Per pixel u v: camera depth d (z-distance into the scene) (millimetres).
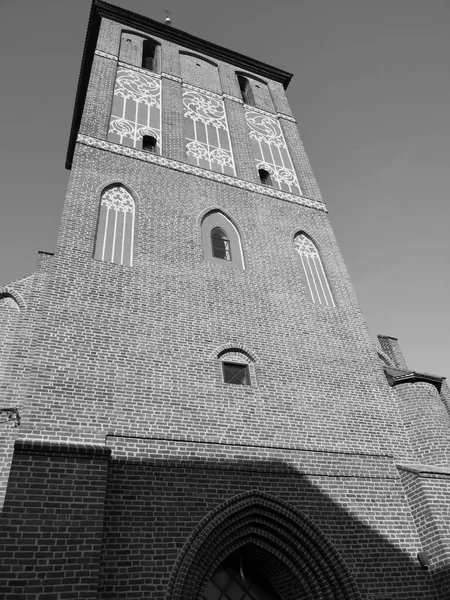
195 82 20625
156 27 21906
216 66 22406
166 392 9961
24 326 11039
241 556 9758
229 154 17828
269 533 9320
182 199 14773
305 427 10781
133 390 9688
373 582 9078
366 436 11281
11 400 9703
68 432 8586
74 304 10516
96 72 17906
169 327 11141
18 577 6566
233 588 9477
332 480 10172
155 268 12266
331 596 8914
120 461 8625
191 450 9320
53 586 6641
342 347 13008
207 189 15656
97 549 7160
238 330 11953
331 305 14156
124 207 13648
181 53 21812
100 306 10758
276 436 10312
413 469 10578
